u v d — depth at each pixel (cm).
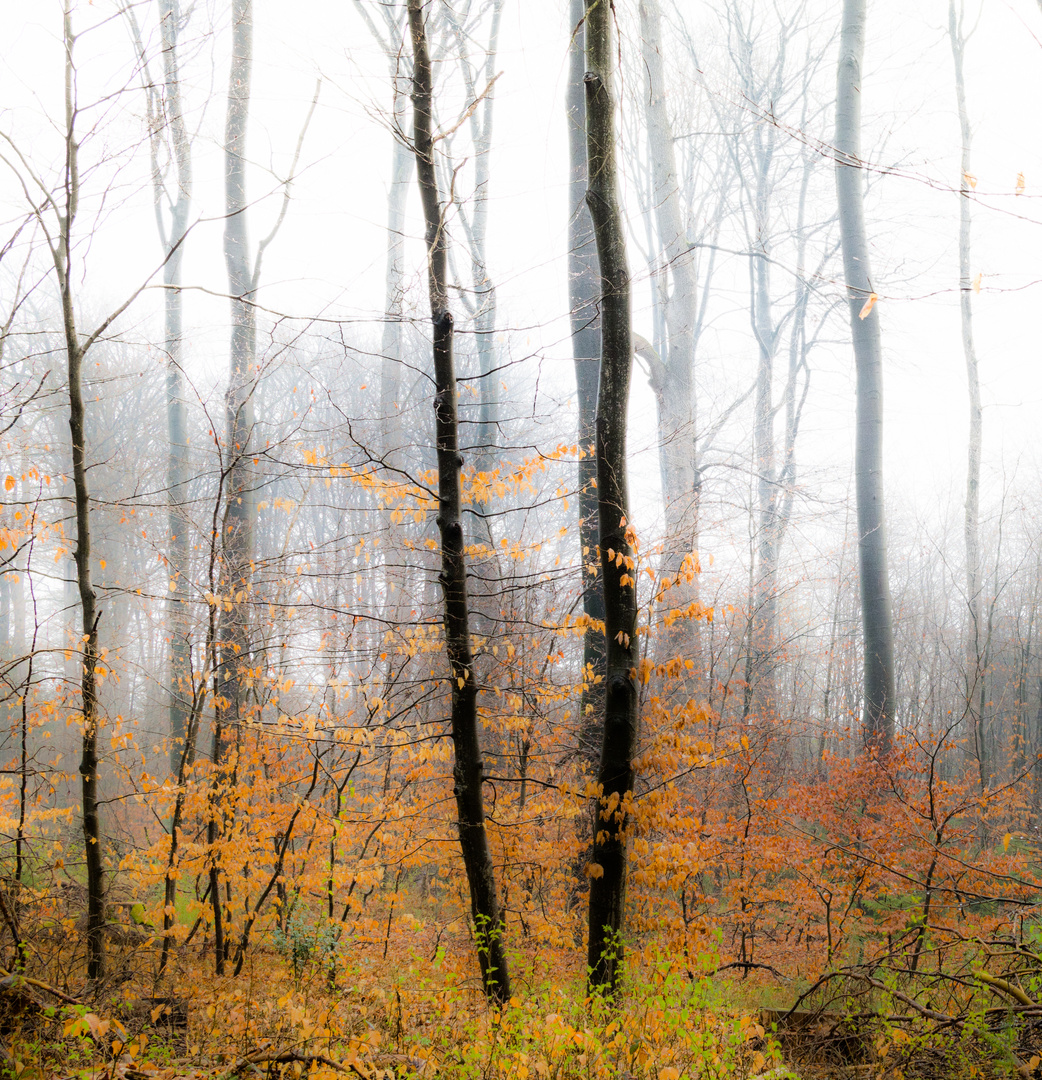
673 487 1525
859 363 1519
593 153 666
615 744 642
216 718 705
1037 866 1055
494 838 770
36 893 630
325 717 687
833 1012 602
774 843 821
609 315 665
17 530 582
